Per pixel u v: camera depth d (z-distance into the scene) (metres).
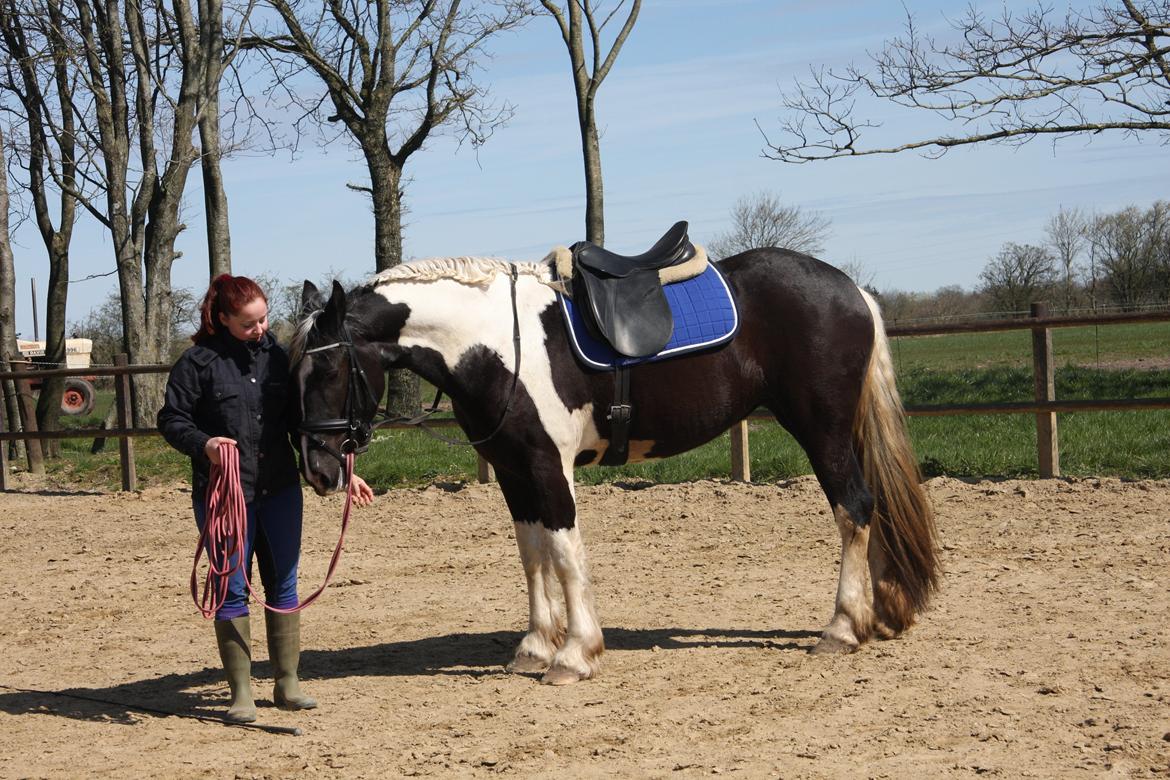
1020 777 3.62
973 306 43.72
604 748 4.11
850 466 5.39
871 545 5.54
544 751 4.11
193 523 10.21
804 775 3.73
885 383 5.51
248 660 4.70
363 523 9.71
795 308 5.37
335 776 3.98
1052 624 5.53
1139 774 3.59
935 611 5.91
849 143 14.54
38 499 12.27
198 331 4.66
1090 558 6.90
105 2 17.31
